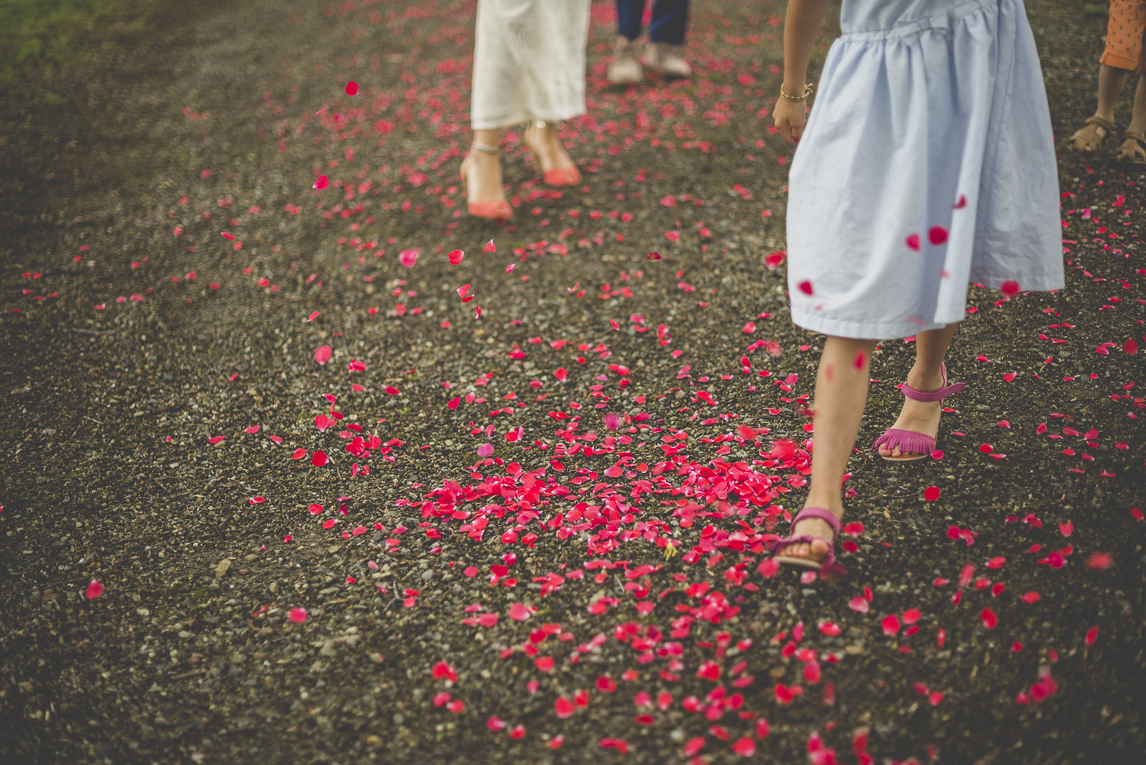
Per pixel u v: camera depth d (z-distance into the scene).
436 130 4.90
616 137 4.57
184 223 4.00
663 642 1.68
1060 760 1.39
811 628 1.68
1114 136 3.58
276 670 1.74
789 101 1.85
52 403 2.82
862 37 1.61
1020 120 1.62
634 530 1.99
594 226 3.71
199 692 1.71
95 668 1.79
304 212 4.07
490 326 3.11
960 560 1.80
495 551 2.00
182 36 6.71
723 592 1.78
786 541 1.69
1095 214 3.09
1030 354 2.46
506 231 3.75
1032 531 1.84
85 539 2.20
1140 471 1.95
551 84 3.61
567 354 2.89
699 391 2.56
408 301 3.31
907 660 1.59
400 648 1.76
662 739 1.49
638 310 3.09
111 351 3.10
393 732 1.57
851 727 1.48
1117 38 3.13
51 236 3.88
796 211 1.70
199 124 5.09
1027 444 2.11
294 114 5.24
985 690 1.52
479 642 1.75
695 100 4.94
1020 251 1.68
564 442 2.42
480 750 1.52
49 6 6.77
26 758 1.60
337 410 2.71
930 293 1.64
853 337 1.61
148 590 2.01
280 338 3.14
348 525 2.17
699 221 3.64
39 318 3.29
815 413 1.72
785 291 3.08
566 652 1.69
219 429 2.65
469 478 2.32
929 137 1.55
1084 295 2.68
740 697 1.54
